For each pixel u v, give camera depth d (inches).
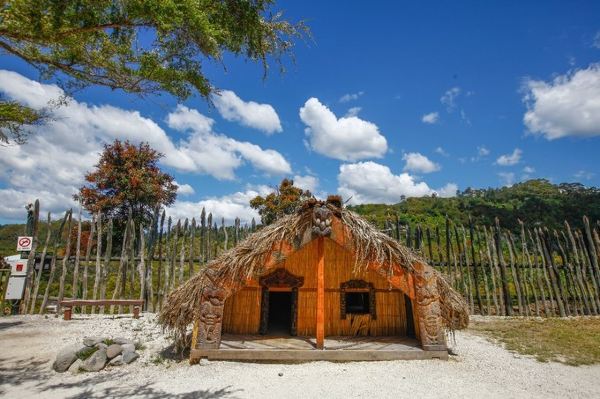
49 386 212.8
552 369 253.6
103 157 752.3
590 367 260.1
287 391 202.4
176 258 492.7
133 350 267.0
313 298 318.0
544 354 292.5
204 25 147.0
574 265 502.3
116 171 737.6
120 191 725.9
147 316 424.2
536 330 380.2
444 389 207.2
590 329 387.9
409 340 297.7
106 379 225.3
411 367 245.3
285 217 280.7
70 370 239.5
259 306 318.3
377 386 210.2
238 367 245.4
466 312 285.0
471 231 510.0
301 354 258.8
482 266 495.2
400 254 276.2
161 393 199.8
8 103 179.6
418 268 276.2
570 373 245.3
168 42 154.9
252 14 173.5
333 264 328.2
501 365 259.4
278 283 318.3
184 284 284.0
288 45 194.9
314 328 312.0
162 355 276.7
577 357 284.8
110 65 159.3
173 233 527.2
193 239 476.4
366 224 281.6
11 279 438.9
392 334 315.9
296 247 273.3
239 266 265.4
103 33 152.3
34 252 450.0
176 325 270.2
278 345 275.7
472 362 263.7
